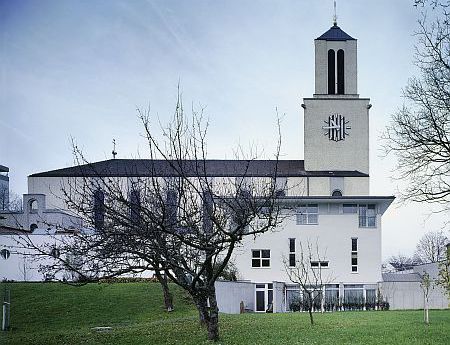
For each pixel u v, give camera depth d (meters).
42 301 39.78
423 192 26.42
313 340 21.77
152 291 43.72
